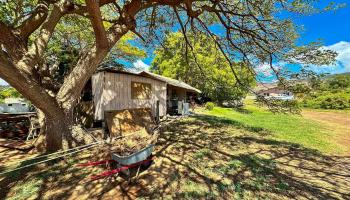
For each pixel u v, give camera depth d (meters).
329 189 5.59
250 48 8.09
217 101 33.22
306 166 7.35
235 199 4.69
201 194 4.80
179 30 10.45
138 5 6.93
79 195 4.64
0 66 4.44
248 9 7.54
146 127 11.76
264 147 9.50
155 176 5.68
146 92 14.09
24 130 10.85
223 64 10.84
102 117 10.86
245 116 23.39
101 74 11.09
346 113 31.22
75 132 7.32
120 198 4.55
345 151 10.15
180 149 8.24
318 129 16.34
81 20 10.60
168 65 31.78
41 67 7.80
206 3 8.84
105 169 5.89
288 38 7.32
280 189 5.30
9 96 24.77
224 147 8.98
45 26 6.39
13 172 5.62
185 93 25.31
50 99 6.05
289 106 7.23
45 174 5.52
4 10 6.43
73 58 17.22
